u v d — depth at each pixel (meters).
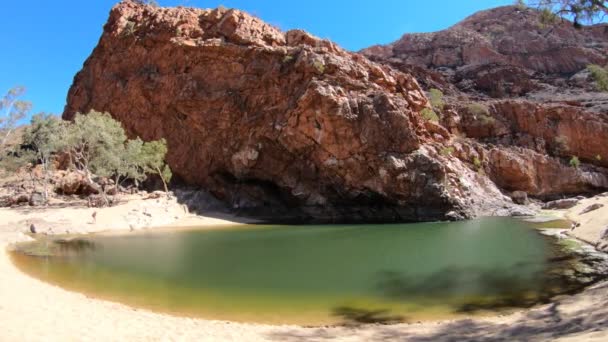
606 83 23.66
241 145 57.97
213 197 59.97
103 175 51.84
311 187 55.59
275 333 11.32
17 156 65.75
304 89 53.38
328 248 29.03
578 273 17.78
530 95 92.00
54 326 9.68
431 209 48.53
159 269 21.48
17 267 20.45
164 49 63.44
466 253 24.66
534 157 64.50
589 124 68.62
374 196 51.94
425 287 16.97
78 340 8.70
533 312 12.44
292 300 15.52
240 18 63.09
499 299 14.63
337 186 53.47
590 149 68.44
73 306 12.88
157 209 49.12
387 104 51.69
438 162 48.94
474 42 116.25
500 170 62.56
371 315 13.47
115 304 14.17
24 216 40.25
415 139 51.09
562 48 111.38
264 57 58.41
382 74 58.31
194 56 61.28
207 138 60.19
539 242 27.17
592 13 17.56
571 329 9.46
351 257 25.05
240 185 59.50
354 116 51.22
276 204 58.09
